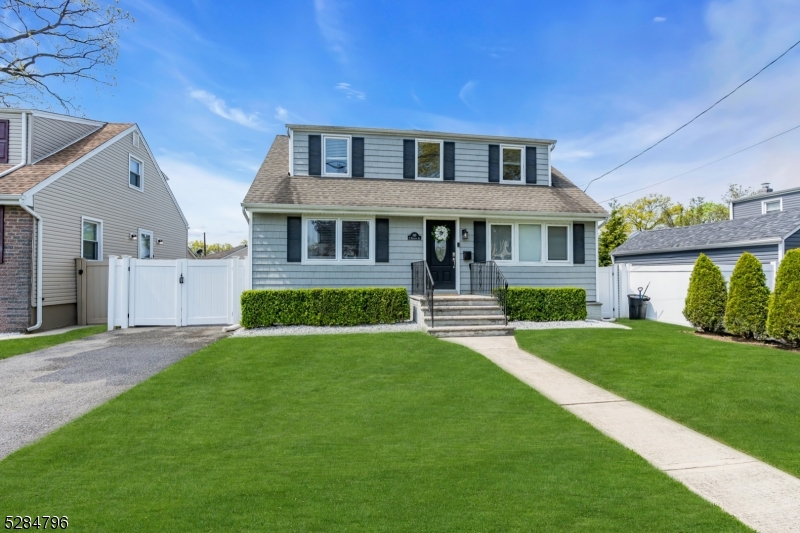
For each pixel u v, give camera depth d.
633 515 2.85
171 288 11.41
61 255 12.00
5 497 3.08
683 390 5.77
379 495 3.09
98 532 2.64
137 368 6.89
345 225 11.92
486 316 10.29
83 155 13.08
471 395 5.58
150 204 17.80
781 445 4.11
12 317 10.64
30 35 12.91
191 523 2.74
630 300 13.91
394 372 6.60
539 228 12.98
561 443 4.10
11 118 12.09
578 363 7.18
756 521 2.82
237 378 6.25
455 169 13.52
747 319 9.15
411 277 12.18
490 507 2.93
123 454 3.82
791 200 20.25
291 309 10.49
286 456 3.79
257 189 11.69
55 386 5.95
